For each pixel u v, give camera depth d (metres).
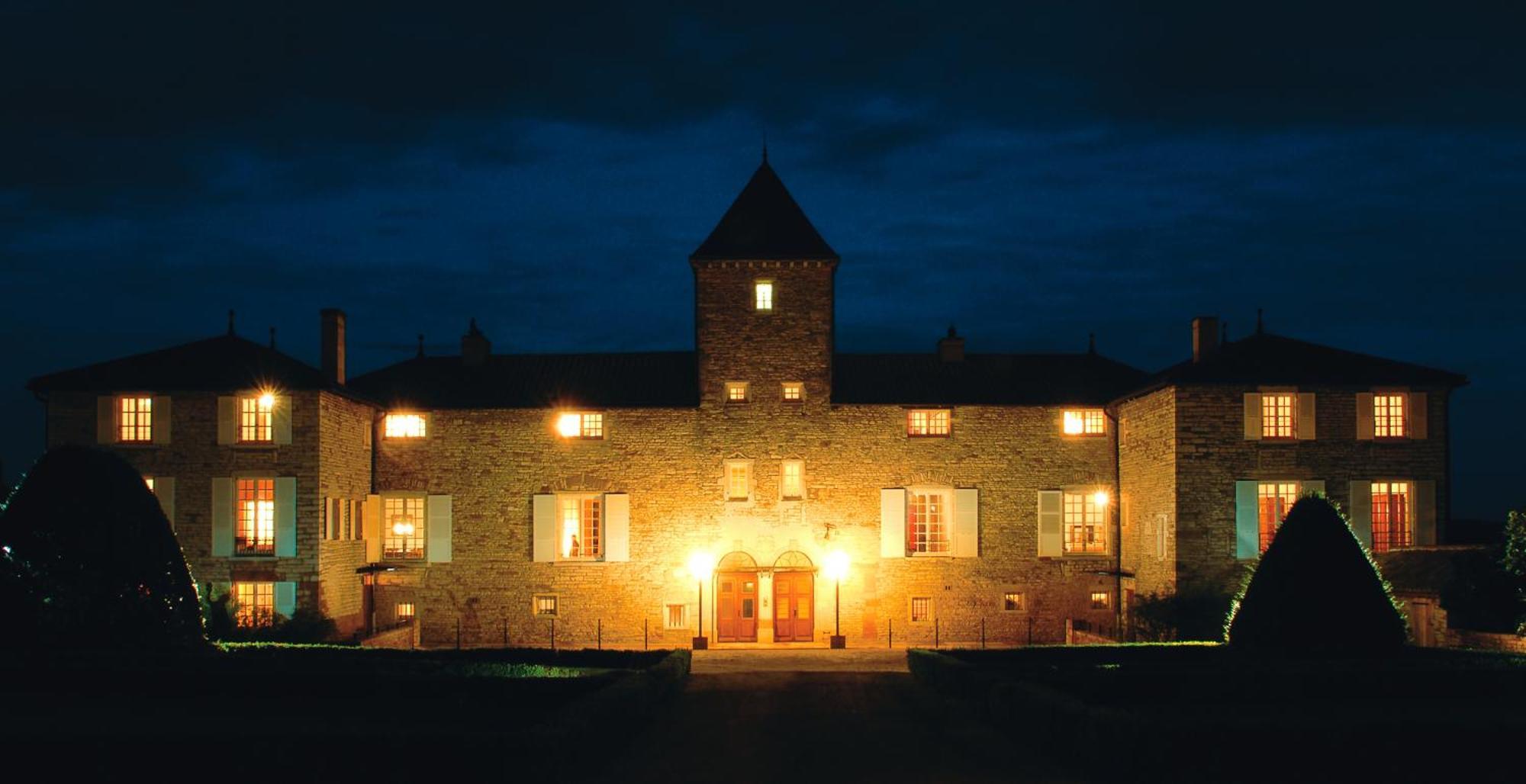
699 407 43.94
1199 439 38.75
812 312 44.38
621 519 43.50
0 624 26.70
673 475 43.78
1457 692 24.64
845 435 44.00
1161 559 39.88
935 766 18.95
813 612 43.50
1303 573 29.62
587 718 18.38
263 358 40.66
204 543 39.16
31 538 27.14
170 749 16.42
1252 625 30.41
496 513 43.75
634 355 47.44
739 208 45.44
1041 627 43.66
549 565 43.50
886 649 42.00
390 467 43.97
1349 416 39.12
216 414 39.53
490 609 43.44
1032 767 18.88
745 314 44.28
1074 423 44.47
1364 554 29.70
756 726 22.92
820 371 44.12
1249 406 38.88
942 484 43.94
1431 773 17.09
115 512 27.78
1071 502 44.38
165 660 25.56
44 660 24.98
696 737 21.73
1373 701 24.19
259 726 20.56
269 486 39.59
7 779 16.31
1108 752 17.83
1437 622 32.22
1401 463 39.09
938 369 46.47
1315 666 25.75
